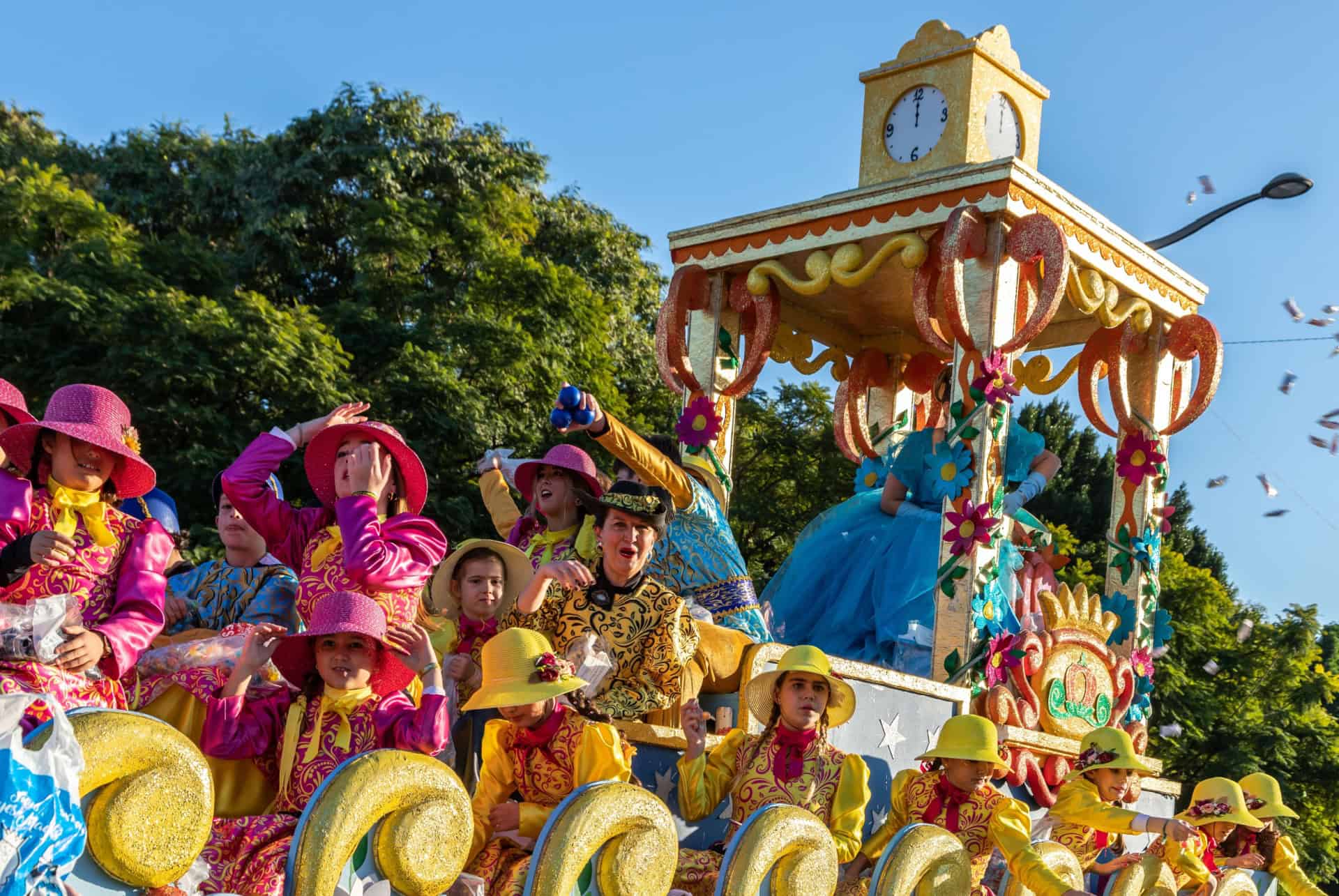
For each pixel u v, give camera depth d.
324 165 24.39
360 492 4.56
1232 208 8.38
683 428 8.16
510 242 24.50
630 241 28.48
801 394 22.95
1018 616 8.23
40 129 29.06
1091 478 29.05
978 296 6.89
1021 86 8.02
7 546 3.77
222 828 3.95
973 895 5.92
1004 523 6.95
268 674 4.46
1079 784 6.92
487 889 4.34
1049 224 6.68
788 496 22.64
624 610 5.28
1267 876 8.77
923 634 7.50
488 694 4.45
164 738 3.39
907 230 7.24
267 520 4.75
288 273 24.14
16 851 3.00
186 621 5.02
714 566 6.71
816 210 7.65
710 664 5.64
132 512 5.79
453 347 21.00
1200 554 32.78
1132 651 8.47
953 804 5.96
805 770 5.39
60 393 4.10
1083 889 6.79
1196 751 24.02
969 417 6.84
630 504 5.28
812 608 8.37
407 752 3.87
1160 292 8.27
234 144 27.39
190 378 16.94
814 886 4.98
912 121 7.92
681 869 5.00
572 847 4.11
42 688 3.62
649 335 27.41
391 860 3.78
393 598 4.47
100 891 3.29
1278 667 25.30
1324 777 25.36
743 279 8.26
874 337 9.70
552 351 22.25
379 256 22.58
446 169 25.19
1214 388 8.32
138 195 25.70
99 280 18.19
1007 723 6.89
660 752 5.20
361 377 20.23
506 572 5.38
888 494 8.43
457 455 19.70
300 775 4.14
